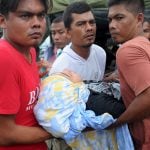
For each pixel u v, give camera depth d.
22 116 1.68
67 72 1.92
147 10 3.96
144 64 1.77
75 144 1.88
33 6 1.58
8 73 1.54
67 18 2.77
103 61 2.93
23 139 1.64
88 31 2.72
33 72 1.71
